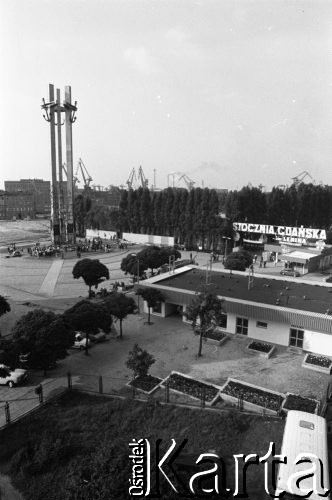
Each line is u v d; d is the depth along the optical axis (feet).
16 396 75.25
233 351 97.45
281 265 234.38
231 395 73.15
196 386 77.30
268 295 116.37
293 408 68.18
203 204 287.07
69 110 271.69
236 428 61.82
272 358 93.61
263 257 243.60
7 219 558.56
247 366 89.04
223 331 110.42
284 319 98.37
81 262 146.30
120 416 66.49
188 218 296.51
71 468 50.47
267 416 66.08
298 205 313.73
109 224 367.04
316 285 130.82
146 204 330.34
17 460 55.06
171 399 73.72
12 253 247.70
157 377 81.35
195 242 299.99
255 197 304.91
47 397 74.59
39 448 56.85
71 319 88.74
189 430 62.03
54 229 276.82
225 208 300.81
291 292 120.67
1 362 72.13
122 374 85.20
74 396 75.41
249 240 283.18
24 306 139.23
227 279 138.31
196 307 92.38
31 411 69.26
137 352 76.95
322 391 77.56
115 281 180.14
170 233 317.83
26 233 381.19
